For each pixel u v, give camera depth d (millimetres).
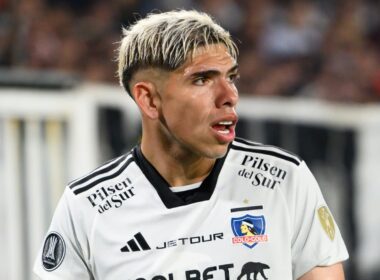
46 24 12711
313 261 3871
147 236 3818
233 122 3695
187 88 3660
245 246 3781
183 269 3760
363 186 10320
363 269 10258
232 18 14852
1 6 12641
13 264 7895
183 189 3855
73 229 3930
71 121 8320
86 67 12648
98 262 3875
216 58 3645
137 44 3758
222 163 3908
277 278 3777
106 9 13672
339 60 14789
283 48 14711
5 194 7902
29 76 8102
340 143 10180
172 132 3742
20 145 8008
